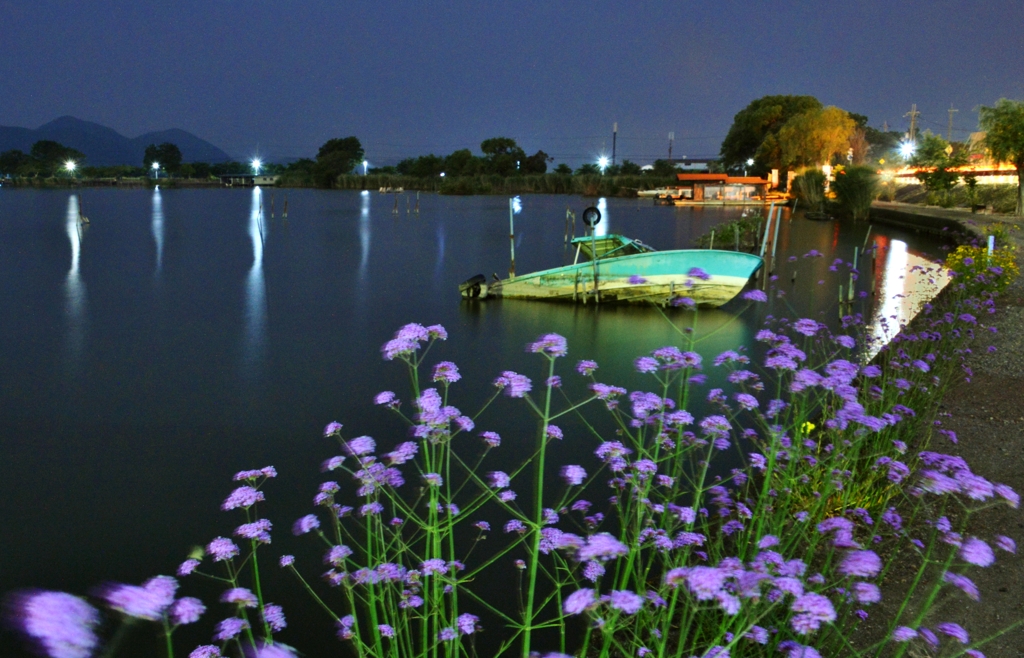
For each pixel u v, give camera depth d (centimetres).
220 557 275
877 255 2472
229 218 4412
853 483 460
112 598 163
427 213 5269
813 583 267
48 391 942
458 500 585
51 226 3641
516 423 791
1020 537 429
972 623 347
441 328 300
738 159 8500
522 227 3947
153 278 1973
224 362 1101
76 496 630
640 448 340
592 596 197
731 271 1445
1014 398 718
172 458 719
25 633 133
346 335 1304
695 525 451
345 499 610
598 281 1545
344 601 454
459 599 440
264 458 718
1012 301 1268
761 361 1068
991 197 4003
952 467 321
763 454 418
